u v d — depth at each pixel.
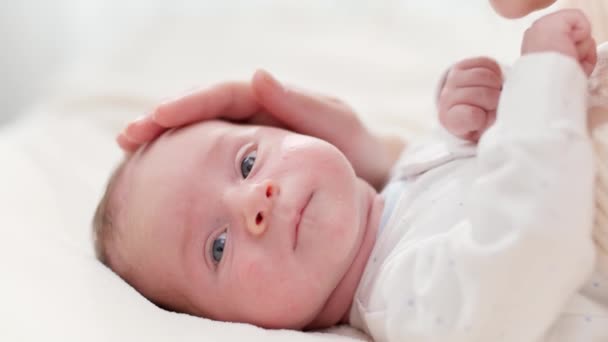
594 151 0.77
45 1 2.45
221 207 0.95
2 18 2.43
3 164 1.37
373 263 0.95
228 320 0.94
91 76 1.99
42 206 1.18
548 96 0.71
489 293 0.71
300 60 2.04
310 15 2.31
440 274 0.78
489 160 0.73
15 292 0.83
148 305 0.86
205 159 1.00
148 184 1.00
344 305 0.98
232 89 1.13
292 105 1.13
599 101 0.79
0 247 0.95
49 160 1.44
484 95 0.89
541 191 0.68
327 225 0.91
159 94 1.85
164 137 1.07
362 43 2.13
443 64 1.94
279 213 0.92
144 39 2.21
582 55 0.77
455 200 0.89
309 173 0.94
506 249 0.69
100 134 1.66
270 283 0.90
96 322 0.78
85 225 1.16
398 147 1.38
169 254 0.96
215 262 0.94
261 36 2.20
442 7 2.29
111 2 2.47
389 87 1.89
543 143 0.69
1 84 2.48
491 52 1.48
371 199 1.04
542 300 0.70
